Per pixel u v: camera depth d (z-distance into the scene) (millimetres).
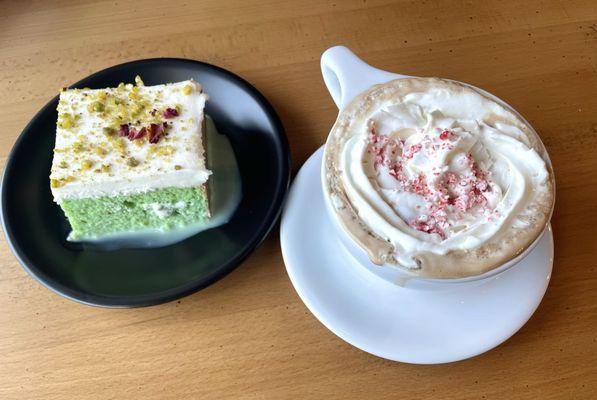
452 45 313
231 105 288
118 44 321
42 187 269
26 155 271
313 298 220
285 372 219
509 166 200
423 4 331
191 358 222
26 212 258
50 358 224
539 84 296
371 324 215
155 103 273
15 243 240
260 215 254
